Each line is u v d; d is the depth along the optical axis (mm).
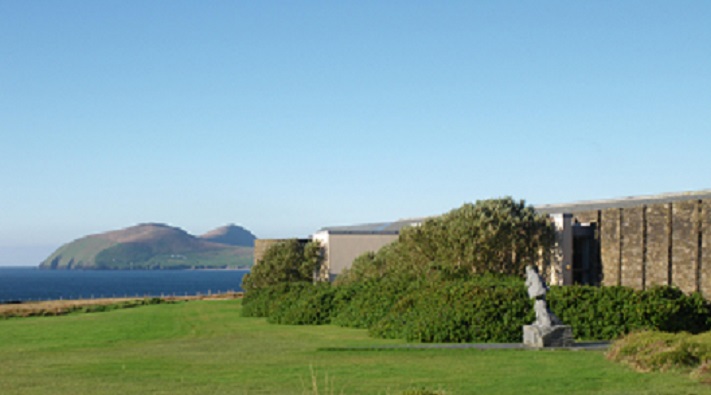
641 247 41375
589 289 30453
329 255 67625
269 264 69312
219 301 74250
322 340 30594
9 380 19906
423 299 31594
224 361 23422
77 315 56594
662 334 21719
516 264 44438
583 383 17781
